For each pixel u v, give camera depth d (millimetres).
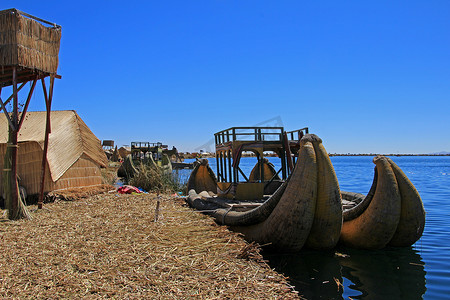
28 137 12969
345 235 7746
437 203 16125
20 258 5484
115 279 4695
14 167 8656
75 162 14102
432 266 7121
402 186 7090
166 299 4148
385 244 7273
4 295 4180
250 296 4316
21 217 8664
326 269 6875
